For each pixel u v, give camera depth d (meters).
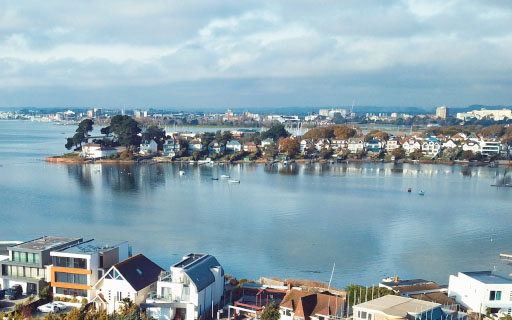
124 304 58.12
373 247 100.69
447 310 56.03
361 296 63.88
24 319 56.53
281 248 98.81
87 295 63.84
